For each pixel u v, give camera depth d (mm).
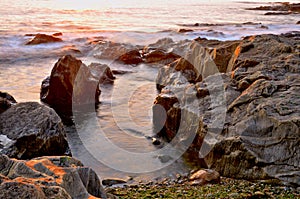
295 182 6777
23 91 14320
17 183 3199
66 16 44938
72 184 4031
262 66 9914
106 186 7062
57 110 11766
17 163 4086
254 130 7707
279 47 10992
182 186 7059
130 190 6812
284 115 7492
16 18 40438
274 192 6555
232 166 7605
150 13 53688
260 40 11914
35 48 24359
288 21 48156
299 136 7008
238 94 9203
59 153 7988
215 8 72250
